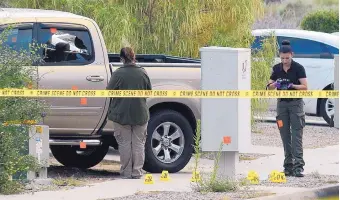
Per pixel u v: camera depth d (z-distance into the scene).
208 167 48.88
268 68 59.16
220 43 57.47
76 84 43.72
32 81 41.00
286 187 40.34
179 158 46.06
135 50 56.38
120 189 39.78
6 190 38.28
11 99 39.12
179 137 46.09
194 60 49.41
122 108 42.91
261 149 55.84
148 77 43.81
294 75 43.38
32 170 39.75
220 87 39.69
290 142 43.72
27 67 40.41
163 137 45.75
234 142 39.66
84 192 38.75
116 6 56.19
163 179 42.72
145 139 43.91
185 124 46.09
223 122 39.69
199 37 58.22
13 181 38.94
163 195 37.88
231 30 59.00
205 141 39.81
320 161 50.34
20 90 39.31
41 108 39.97
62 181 41.12
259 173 45.44
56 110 43.19
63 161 48.62
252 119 60.06
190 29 56.94
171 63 46.69
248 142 40.25
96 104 43.97
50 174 45.41
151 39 56.84
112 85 43.16
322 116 69.81
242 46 59.00
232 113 39.69
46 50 43.41
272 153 54.16
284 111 43.50
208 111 39.78
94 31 44.72
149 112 45.56
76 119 43.81
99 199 36.84
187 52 57.44
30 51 40.59
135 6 56.84
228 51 39.59
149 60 51.12
